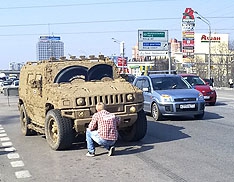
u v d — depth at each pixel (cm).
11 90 2634
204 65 7425
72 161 852
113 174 730
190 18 6612
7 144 1111
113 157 871
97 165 805
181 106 1443
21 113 1296
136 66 6894
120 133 1077
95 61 1137
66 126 940
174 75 1675
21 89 1299
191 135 1133
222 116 1622
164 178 689
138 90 988
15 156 935
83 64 1109
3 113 2131
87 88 969
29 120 1230
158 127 1318
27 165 838
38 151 980
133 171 745
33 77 1159
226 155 855
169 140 1059
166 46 6700
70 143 958
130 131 1041
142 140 1069
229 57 7700
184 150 921
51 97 984
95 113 896
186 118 1562
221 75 6694
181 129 1258
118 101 948
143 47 6631
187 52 6675
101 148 976
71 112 916
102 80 1103
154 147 968
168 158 843
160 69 8025
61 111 930
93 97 927
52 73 1065
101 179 700
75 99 914
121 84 1020
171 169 749
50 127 995
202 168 749
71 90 955
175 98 1445
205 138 1075
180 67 8169
